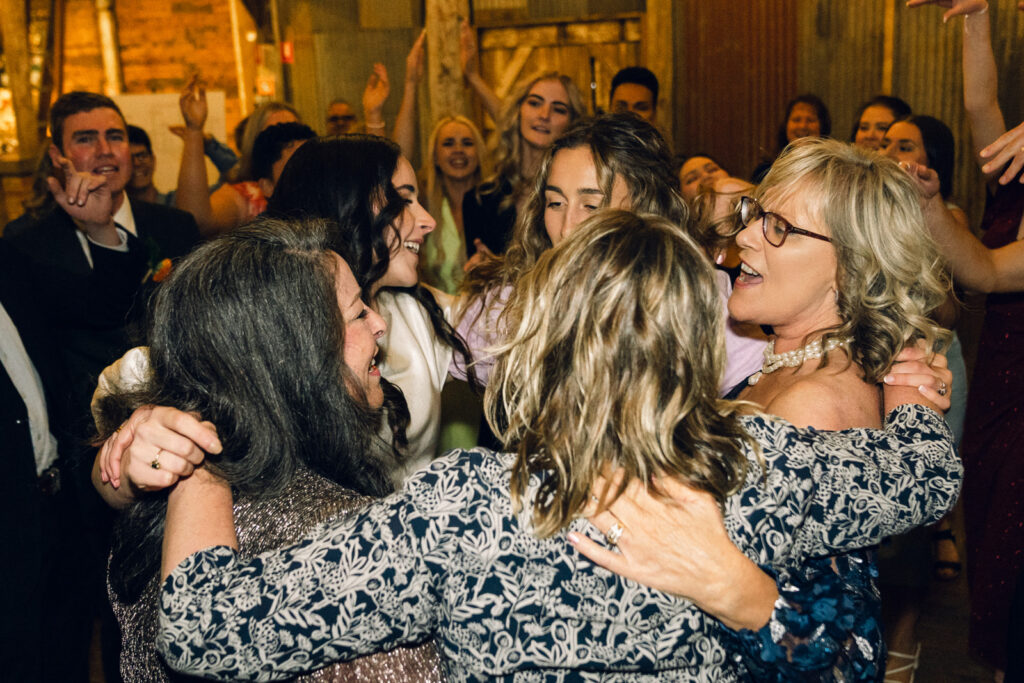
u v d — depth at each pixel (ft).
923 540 8.66
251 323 3.75
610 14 18.07
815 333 4.59
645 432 3.10
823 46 17.01
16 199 21.39
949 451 3.89
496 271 6.82
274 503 3.63
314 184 5.81
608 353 3.10
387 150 5.97
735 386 5.69
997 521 7.52
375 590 3.08
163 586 3.22
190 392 3.76
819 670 3.31
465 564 3.14
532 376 3.29
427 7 18.57
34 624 6.45
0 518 6.32
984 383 7.82
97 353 8.54
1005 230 8.08
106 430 4.14
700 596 3.11
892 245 4.36
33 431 6.75
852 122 17.12
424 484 3.23
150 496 3.77
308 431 3.87
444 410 9.13
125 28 24.32
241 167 13.84
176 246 10.61
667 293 3.13
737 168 17.84
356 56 19.04
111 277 8.48
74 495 7.25
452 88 18.74
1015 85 15.62
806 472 3.40
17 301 6.86
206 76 24.48
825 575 3.57
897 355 4.38
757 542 3.27
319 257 4.02
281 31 19.19
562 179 6.09
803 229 4.48
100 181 8.23
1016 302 7.56
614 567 3.07
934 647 9.59
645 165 5.99
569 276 3.24
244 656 3.03
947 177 9.78
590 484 3.12
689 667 3.28
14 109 21.20
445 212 12.45
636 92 13.48
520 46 18.75
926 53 16.38
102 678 9.54
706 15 17.40
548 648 3.11
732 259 6.73
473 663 3.14
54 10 21.70
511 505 3.18
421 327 6.41
